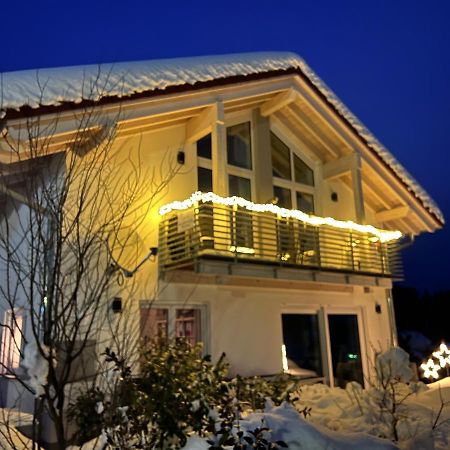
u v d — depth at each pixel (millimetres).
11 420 6023
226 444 4391
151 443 4547
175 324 8500
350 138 11570
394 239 12203
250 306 9625
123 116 6918
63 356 5039
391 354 10102
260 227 9352
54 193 5156
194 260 7969
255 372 9305
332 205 12500
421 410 7211
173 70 7844
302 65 10609
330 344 11047
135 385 4906
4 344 7828
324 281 10258
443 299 30109
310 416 6781
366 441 5020
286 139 12047
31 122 5520
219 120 8727
